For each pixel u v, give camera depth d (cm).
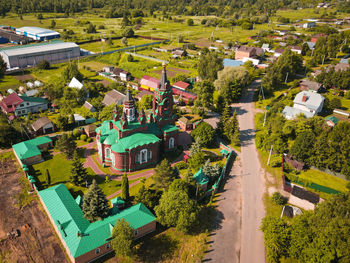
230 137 11281
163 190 8275
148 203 7531
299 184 9038
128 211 6919
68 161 9662
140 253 6462
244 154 10619
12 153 9975
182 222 6650
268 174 9531
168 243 6769
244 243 6938
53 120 12388
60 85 14638
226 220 7569
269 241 6272
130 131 9194
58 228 6538
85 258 6006
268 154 10575
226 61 19725
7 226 7019
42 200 7444
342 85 16000
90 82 17238
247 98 15800
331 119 12200
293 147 9975
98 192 6781
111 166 9450
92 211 6581
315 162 9719
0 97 14462
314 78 17362
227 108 11538
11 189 8238
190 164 9344
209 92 13312
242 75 14975
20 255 6309
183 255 6500
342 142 9212
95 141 10975
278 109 13100
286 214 7600
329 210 5994
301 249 6031
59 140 9544
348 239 5409
